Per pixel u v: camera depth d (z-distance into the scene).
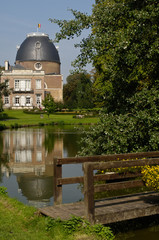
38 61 80.25
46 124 42.84
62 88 80.00
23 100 71.75
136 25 9.13
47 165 13.00
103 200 6.45
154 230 6.10
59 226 5.07
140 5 9.45
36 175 11.14
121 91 10.16
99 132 9.70
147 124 8.83
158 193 7.05
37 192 8.88
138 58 9.46
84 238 4.70
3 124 36.84
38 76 72.31
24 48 80.69
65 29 10.06
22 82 71.81
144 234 5.90
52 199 8.19
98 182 9.60
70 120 46.69
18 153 16.34
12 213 5.90
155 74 10.07
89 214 5.17
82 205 6.12
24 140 22.75
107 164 5.32
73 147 18.50
